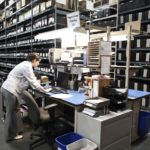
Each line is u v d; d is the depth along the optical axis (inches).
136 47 173.6
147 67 167.2
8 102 103.6
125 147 90.0
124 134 88.0
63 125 122.5
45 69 188.5
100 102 80.5
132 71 114.7
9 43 294.0
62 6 173.8
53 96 102.0
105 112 83.3
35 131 114.6
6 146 100.3
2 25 323.3
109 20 200.2
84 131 83.4
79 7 162.9
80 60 113.2
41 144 100.8
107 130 78.3
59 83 126.3
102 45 91.6
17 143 103.7
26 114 110.8
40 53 199.5
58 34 125.1
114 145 83.1
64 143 84.4
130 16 178.4
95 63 94.4
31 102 88.4
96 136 77.4
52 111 98.3
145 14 167.5
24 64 105.3
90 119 79.6
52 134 110.7
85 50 105.7
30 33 231.1
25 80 105.7
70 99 94.5
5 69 317.7
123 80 179.8
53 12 177.8
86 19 154.4
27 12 227.0
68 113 119.5
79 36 125.9
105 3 209.6
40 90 108.5
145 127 106.2
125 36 107.8
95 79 92.0
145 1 166.7
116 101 87.0
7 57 304.3
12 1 264.7
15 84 103.6
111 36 109.9
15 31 269.3
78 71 119.8
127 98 93.9
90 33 119.8
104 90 89.9
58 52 138.9
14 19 269.4
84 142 79.7
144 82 175.5
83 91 111.3
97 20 207.2
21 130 112.5
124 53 182.7
